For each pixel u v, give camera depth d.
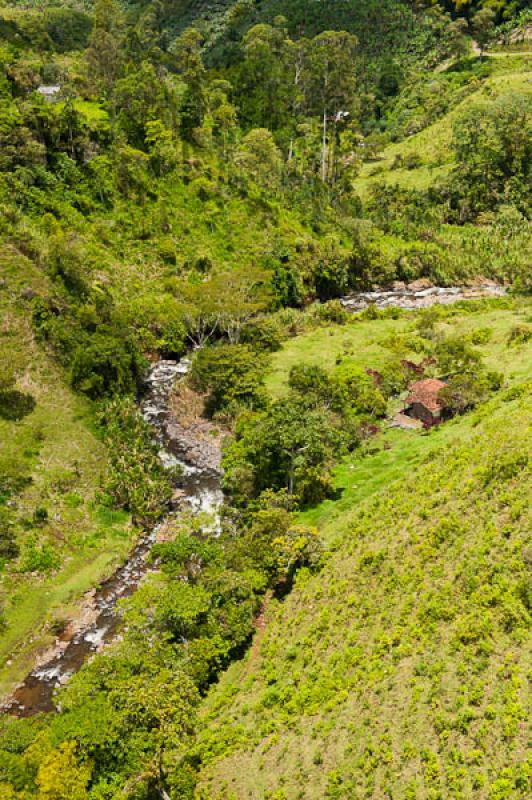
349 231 112.81
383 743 26.97
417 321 84.00
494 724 25.14
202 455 59.84
